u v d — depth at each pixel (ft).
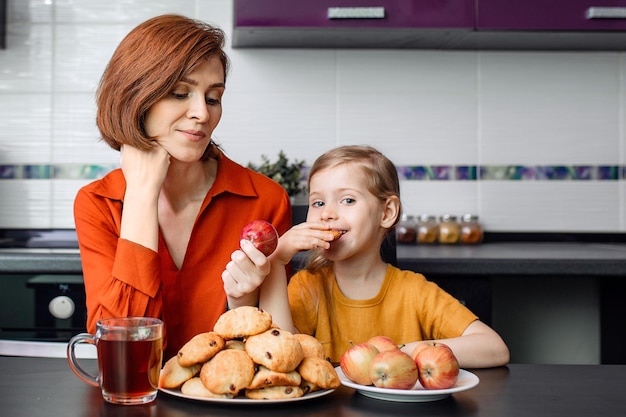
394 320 4.28
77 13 7.76
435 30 6.92
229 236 4.33
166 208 4.25
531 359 7.57
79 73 7.77
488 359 3.28
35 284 5.95
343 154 4.38
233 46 7.73
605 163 7.99
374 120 7.90
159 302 3.58
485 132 7.95
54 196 7.78
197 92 3.66
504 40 7.42
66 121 7.78
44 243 7.41
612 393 2.69
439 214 7.91
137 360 2.51
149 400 2.54
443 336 4.14
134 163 3.71
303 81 7.86
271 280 3.68
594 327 7.54
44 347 5.55
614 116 7.92
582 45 7.70
